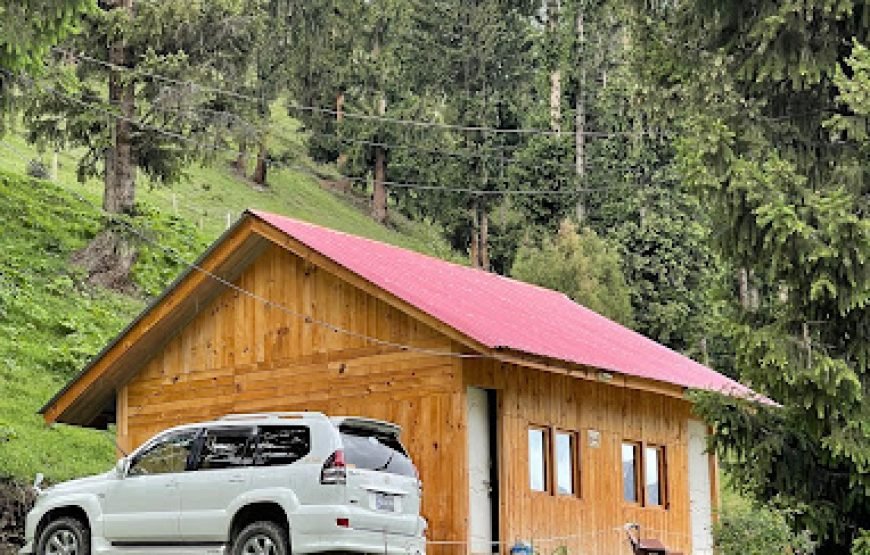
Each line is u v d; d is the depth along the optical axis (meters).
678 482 25.06
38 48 22.44
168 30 41.03
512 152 63.78
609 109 59.56
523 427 20.77
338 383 20.86
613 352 23.03
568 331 23.77
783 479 19.42
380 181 68.81
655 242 50.50
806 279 18.14
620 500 23.08
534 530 20.58
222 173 67.12
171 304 21.81
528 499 20.55
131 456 16.98
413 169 65.25
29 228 40.03
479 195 61.53
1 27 20.94
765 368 18.06
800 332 18.56
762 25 19.34
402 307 19.48
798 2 18.80
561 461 21.83
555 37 66.38
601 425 22.92
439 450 19.61
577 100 63.91
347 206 70.06
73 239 40.69
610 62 68.25
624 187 55.03
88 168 41.88
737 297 19.72
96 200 49.47
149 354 22.91
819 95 20.16
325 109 70.50
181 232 45.81
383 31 73.19
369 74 68.44
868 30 19.22
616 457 23.19
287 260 21.83
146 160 42.44
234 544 15.73
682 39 20.73
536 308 25.06
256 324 22.00
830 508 19.36
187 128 41.94
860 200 18.52
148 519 16.34
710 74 20.03
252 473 15.81
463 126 62.50
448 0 66.50
